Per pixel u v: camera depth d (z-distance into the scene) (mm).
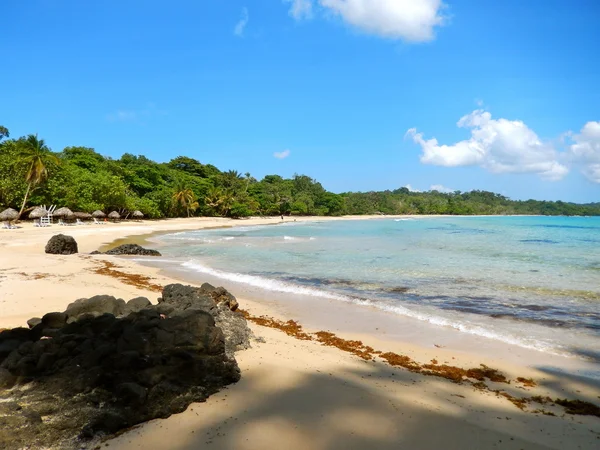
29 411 5617
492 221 119312
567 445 5574
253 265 23922
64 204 56812
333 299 15008
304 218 125438
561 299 15141
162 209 84188
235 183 120312
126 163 92438
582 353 9633
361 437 5586
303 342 10078
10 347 7551
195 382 6887
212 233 55594
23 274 17438
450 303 14531
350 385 7332
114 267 21219
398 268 22750
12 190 51219
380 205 182250
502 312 13328
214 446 5285
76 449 5133
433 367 8695
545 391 7598
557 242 41219
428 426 5934
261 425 5820
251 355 8688
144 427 5727
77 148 80188
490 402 6992
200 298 9977
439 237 49188
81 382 6332
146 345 6977
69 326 8078
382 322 12109
